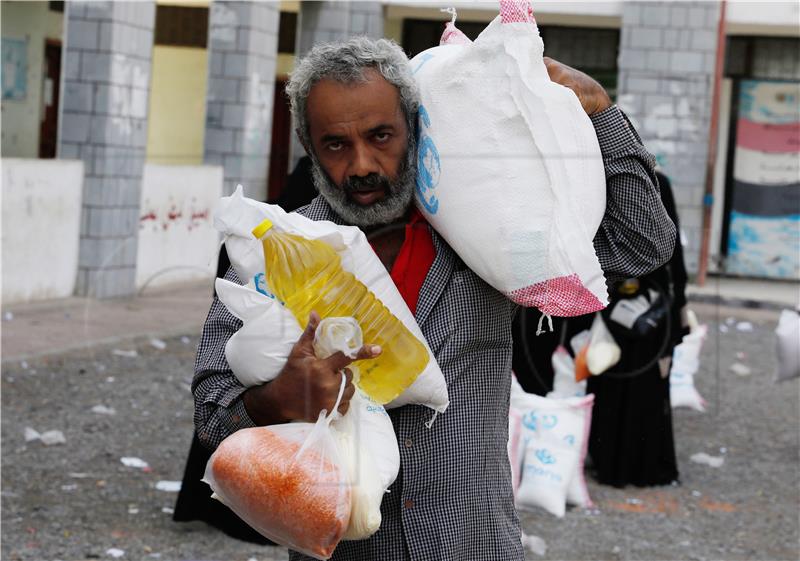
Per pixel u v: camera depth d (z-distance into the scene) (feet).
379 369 7.25
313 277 7.12
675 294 19.77
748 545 17.31
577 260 7.43
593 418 20.20
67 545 15.58
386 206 7.48
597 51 52.42
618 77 46.96
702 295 26.16
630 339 19.76
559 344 20.01
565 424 18.53
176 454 20.79
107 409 23.09
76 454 20.26
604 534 17.46
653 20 46.50
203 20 46.19
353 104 7.23
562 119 7.48
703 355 32.81
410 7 48.70
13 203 28.60
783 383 30.53
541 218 7.38
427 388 7.33
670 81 46.44
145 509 17.43
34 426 21.77
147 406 23.58
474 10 44.19
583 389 20.13
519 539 8.17
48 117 49.42
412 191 7.57
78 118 33.27
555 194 7.38
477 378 7.79
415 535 7.52
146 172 24.20
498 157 7.38
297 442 6.91
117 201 31.14
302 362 6.87
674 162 46.32
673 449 20.62
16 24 47.19
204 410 7.52
